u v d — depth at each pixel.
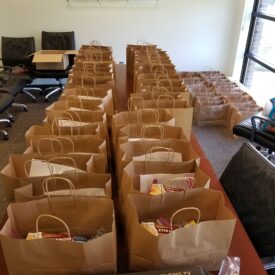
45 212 0.79
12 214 0.76
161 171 1.03
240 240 0.93
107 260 0.69
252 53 4.47
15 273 0.69
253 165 1.22
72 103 1.49
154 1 4.28
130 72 2.77
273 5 3.90
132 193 0.82
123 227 0.92
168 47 4.62
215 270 0.78
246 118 2.81
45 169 1.00
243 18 4.32
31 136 1.14
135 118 1.38
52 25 4.34
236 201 1.23
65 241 0.64
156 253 0.70
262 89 4.22
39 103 4.13
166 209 0.86
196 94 3.59
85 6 4.23
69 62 4.08
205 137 3.26
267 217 1.09
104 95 1.66
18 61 4.19
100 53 2.48
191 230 0.69
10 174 0.97
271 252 1.05
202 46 4.65
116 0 4.22
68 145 1.13
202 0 4.32
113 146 1.32
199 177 0.97
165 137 1.27
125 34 4.47
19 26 4.30
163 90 1.69
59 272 0.69
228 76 4.83
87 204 0.79
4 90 3.34
